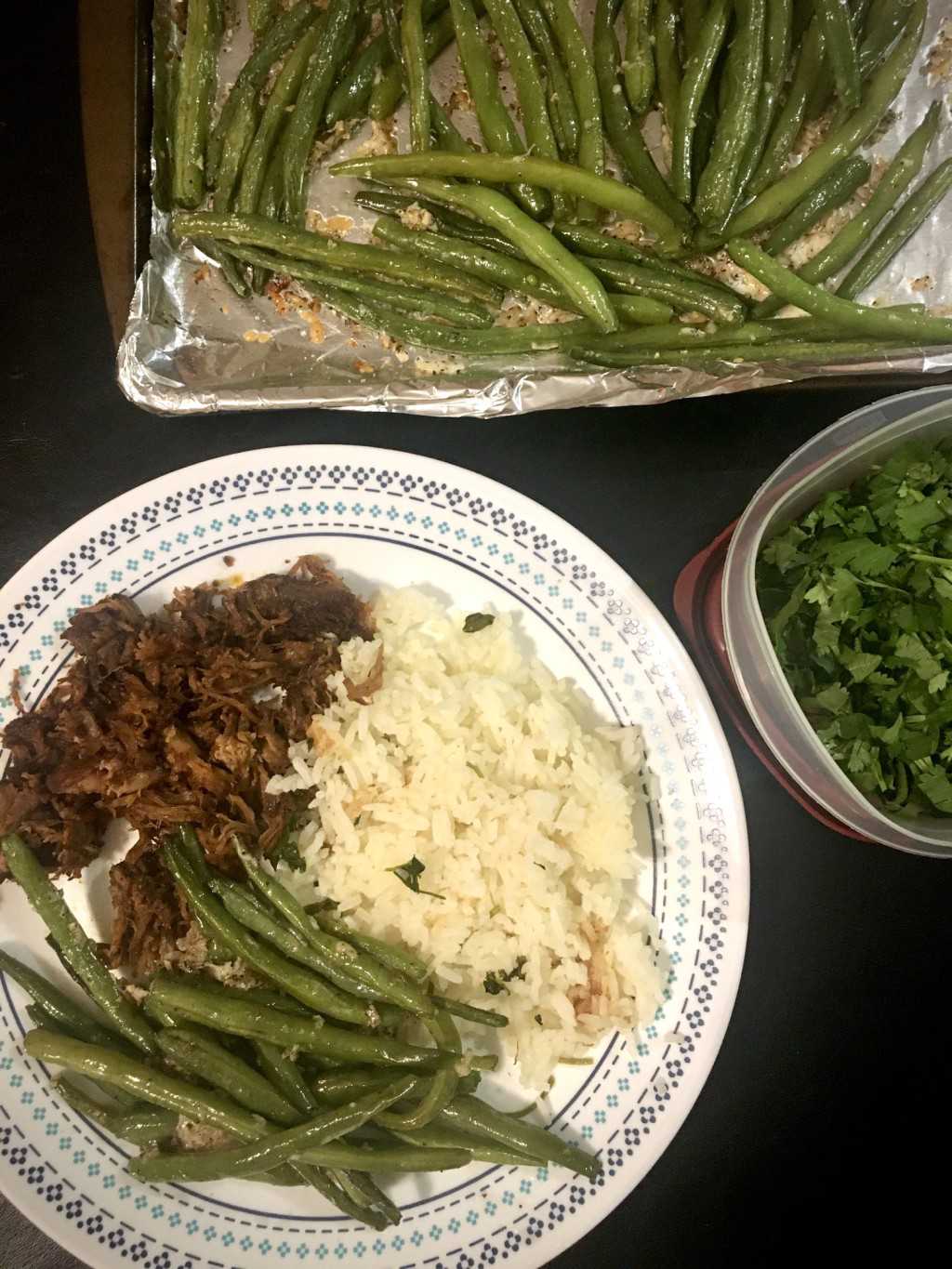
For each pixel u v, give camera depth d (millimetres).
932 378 333
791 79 326
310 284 327
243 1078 286
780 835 336
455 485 330
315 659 319
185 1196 306
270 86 326
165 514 328
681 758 324
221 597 331
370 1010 291
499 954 312
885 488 304
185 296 331
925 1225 326
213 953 303
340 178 334
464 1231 307
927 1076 330
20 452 338
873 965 332
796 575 314
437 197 320
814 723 306
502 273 320
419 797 316
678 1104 312
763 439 343
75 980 307
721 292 318
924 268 335
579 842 321
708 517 342
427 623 333
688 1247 321
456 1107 296
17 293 339
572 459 343
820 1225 324
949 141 333
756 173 323
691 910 320
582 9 333
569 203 325
